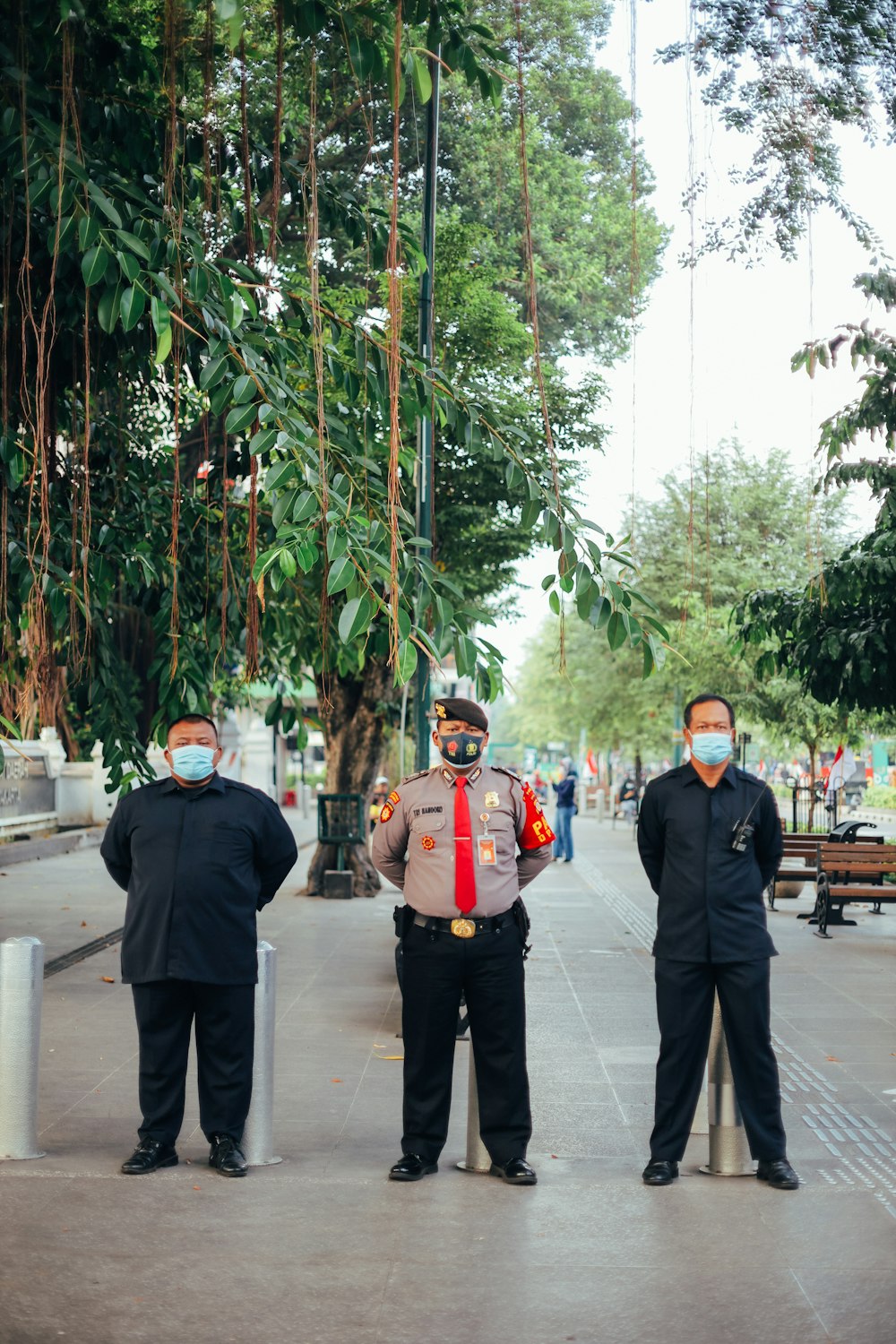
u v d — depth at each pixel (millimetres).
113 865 5887
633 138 5602
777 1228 4949
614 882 21641
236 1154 5609
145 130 7645
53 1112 6660
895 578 12602
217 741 5762
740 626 14430
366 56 5570
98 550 8055
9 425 7457
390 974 11328
